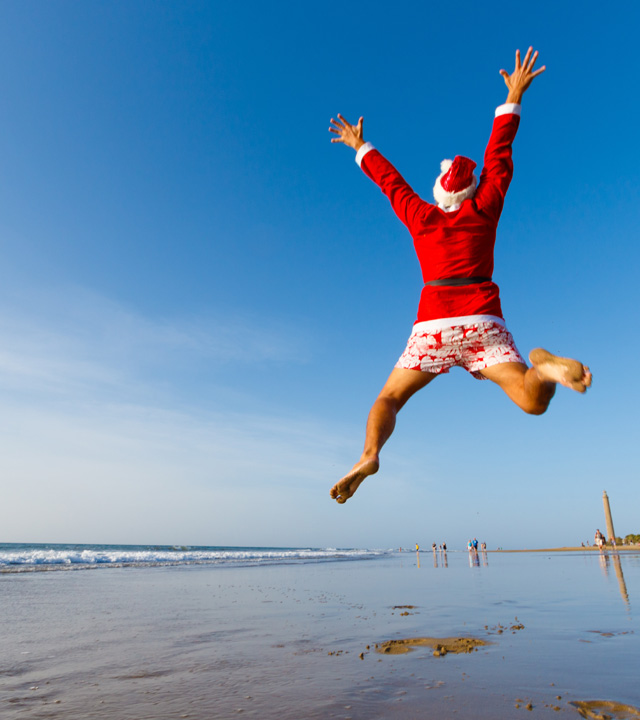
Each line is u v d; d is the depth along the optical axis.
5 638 5.55
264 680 3.76
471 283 2.41
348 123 2.87
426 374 2.49
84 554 30.44
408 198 2.57
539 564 20.23
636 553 31.94
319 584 12.27
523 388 2.19
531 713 2.90
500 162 2.56
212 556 35.47
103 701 3.32
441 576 14.67
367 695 3.32
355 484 2.22
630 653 4.34
